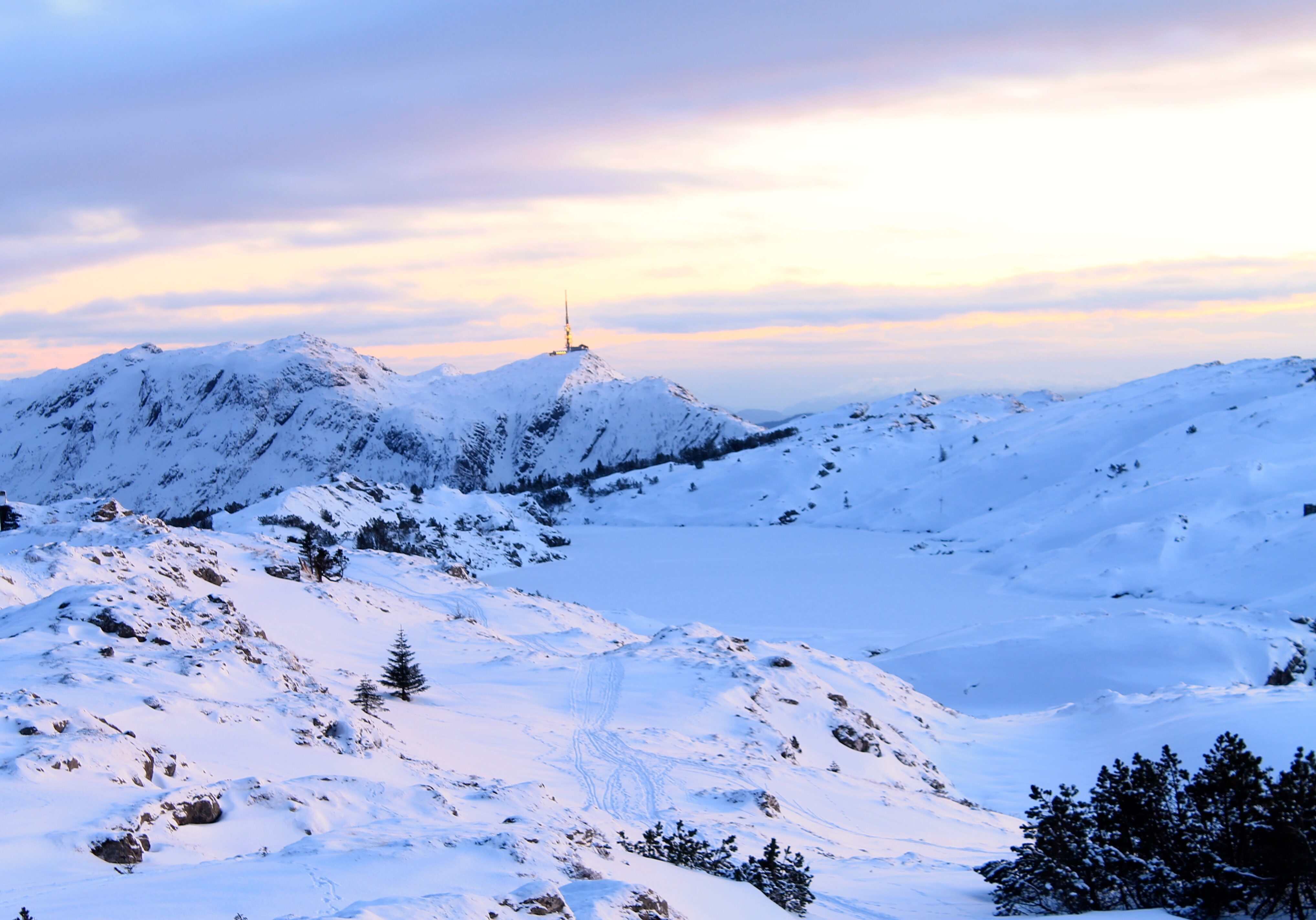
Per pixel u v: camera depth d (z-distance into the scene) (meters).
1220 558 136.00
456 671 54.72
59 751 18.61
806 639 113.31
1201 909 20.56
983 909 21.83
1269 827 20.44
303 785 20.34
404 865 14.98
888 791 42.56
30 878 14.05
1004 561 170.88
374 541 180.00
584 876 16.41
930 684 80.31
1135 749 50.56
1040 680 77.94
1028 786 49.78
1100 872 21.67
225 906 13.12
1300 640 81.69
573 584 170.62
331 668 49.22
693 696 51.03
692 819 31.19
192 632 38.38
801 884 21.42
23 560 50.12
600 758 38.31
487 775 32.19
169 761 20.58
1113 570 141.38
